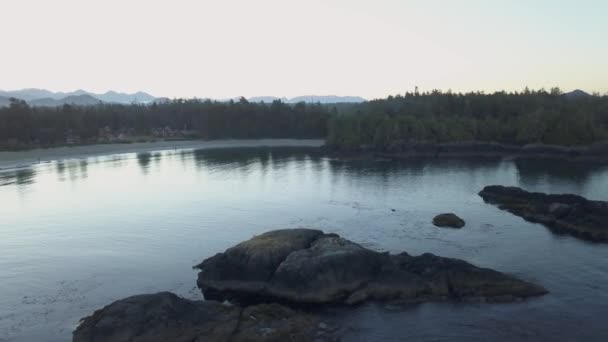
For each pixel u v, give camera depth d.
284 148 155.38
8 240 49.69
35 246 47.28
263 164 110.44
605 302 30.64
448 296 32.00
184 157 131.12
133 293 34.88
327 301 31.97
